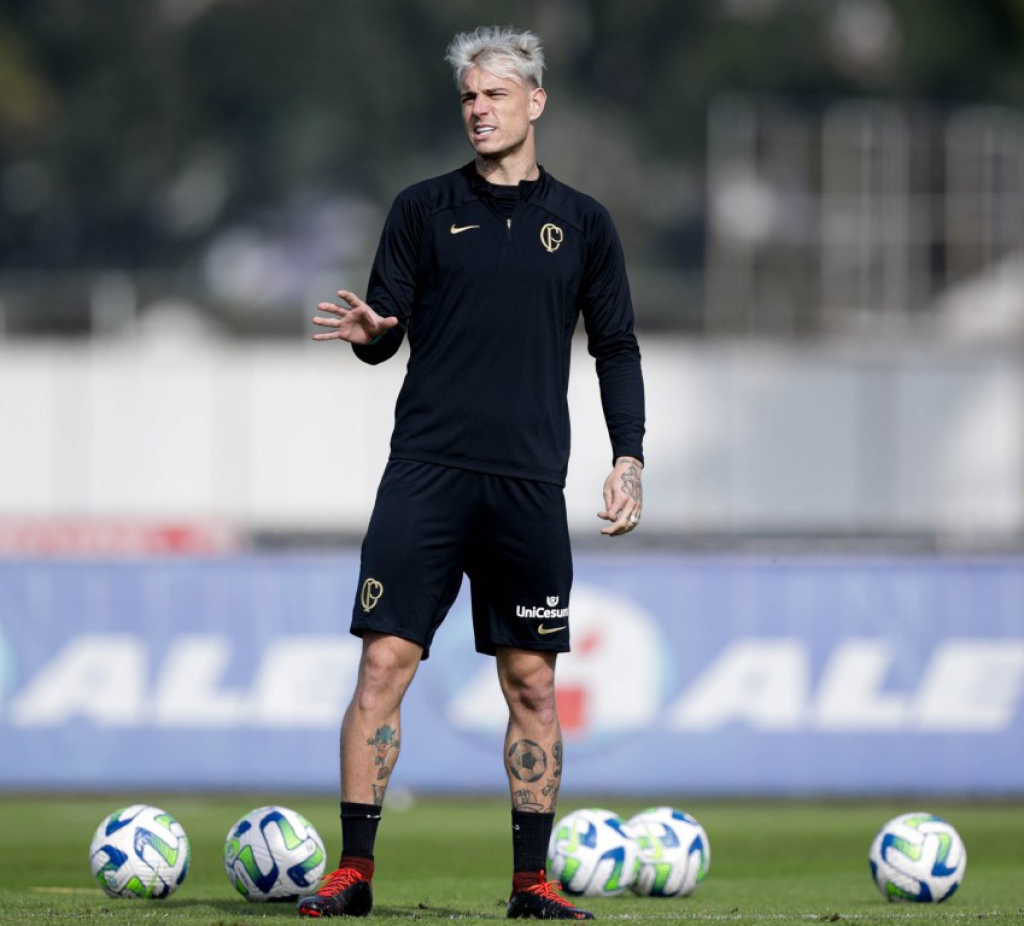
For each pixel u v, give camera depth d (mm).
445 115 188875
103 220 187250
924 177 103688
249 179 186750
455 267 20750
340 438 97312
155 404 97000
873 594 54094
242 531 86688
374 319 20516
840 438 98000
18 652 53438
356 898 20609
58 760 53406
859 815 49469
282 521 97125
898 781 53969
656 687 53719
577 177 181750
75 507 96688
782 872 34375
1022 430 97688
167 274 182500
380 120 185500
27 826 43594
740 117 106938
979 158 103750
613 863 26297
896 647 54094
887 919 21422
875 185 103500
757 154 103688
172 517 93688
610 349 21750
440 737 53812
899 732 54000
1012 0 180500
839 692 54031
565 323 21141
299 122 185750
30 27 190250
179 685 53625
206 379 97125
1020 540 72688
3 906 23203
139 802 51500
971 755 54094
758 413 97875
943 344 101188
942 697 54125
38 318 101812
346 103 185500
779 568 54062
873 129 103562
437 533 20812
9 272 185500
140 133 186875
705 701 53844
